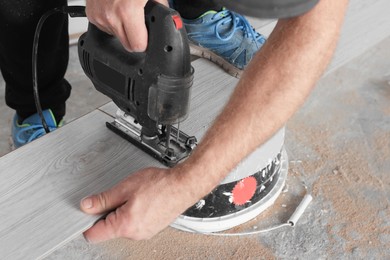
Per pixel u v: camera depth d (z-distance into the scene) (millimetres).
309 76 1104
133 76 1233
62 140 1408
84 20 2619
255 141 1102
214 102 1629
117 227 1114
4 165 1312
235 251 1701
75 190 1257
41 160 1337
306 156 2066
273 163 1752
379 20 2082
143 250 1688
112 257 1668
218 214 1702
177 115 1243
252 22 2123
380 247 1746
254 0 903
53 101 1881
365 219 1836
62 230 1145
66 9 1397
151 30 1158
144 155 1379
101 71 1328
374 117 2297
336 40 1132
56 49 1756
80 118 1495
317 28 1095
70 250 1677
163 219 1127
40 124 1827
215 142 1096
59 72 1845
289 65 1092
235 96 1127
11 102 1853
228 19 1804
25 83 1791
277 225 1791
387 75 2572
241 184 1656
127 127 1437
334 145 2129
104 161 1352
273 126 1103
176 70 1175
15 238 1122
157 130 1308
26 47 1691
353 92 2439
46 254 1098
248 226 1778
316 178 1976
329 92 2424
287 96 1091
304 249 1725
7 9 1576
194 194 1112
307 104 2336
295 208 1853
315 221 1820
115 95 1333
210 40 1772
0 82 2422
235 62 1763
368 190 1941
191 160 1121
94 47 1318
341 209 1865
